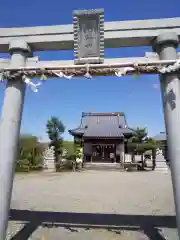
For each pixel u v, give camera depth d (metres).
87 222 6.95
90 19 5.09
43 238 5.68
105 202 10.19
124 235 5.89
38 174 24.16
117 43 5.37
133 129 37.53
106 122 39.75
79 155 33.72
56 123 31.36
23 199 10.86
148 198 11.24
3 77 5.15
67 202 10.14
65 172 27.09
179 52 5.06
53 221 7.02
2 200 4.71
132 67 4.81
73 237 5.74
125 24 5.21
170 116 4.66
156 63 4.75
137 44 5.42
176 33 4.99
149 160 38.19
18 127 5.20
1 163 4.86
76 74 5.00
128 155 36.81
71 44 5.51
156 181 18.58
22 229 6.31
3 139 4.97
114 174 24.92
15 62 5.33
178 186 4.36
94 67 4.92
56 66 5.00
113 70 4.87
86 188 14.64
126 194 12.38
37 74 5.09
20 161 26.53
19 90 5.26
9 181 4.88
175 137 4.53
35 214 7.81
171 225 6.67
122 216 7.63
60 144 31.17
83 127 39.94
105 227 6.49
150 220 7.16
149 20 5.18
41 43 5.48
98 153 37.34
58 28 5.43
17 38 5.54
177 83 4.74
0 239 4.56
